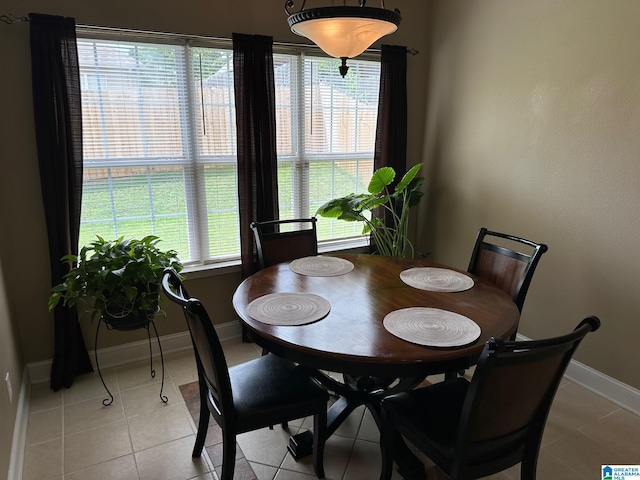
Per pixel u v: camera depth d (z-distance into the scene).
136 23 2.47
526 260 2.11
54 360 2.46
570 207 2.57
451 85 3.34
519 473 1.87
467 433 1.28
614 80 2.26
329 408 2.23
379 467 1.91
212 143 2.90
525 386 1.28
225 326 3.12
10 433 1.87
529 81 2.72
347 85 3.35
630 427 2.19
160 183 2.79
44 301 2.51
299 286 2.05
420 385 2.53
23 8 2.20
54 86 2.26
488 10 2.94
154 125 2.70
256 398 1.66
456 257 3.51
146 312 2.32
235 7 2.72
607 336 2.44
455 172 3.41
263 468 1.90
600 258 2.44
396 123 3.40
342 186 3.54
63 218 2.38
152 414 2.27
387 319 1.68
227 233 3.09
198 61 2.74
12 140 2.29
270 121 2.90
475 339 1.51
